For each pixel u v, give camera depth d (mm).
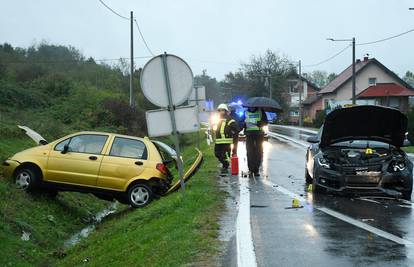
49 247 9938
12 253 8633
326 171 11070
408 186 10750
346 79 69938
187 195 10344
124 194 12133
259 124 14461
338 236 7383
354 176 10766
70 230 11703
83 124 28500
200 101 23125
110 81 48281
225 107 15203
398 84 69062
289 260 6137
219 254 6414
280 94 86062
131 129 31297
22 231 9883
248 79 89438
